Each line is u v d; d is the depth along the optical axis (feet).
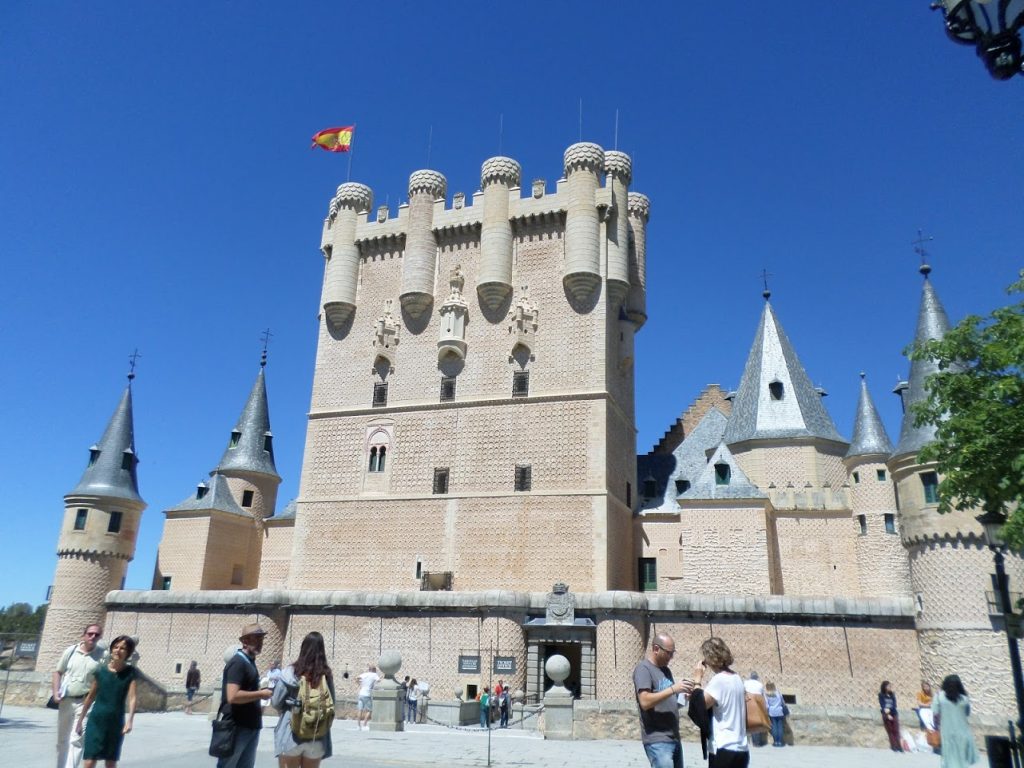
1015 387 59.57
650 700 30.81
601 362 142.00
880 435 142.00
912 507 103.14
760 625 107.14
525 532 136.56
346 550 145.38
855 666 102.68
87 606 147.95
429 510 142.92
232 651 33.68
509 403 144.56
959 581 96.17
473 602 115.55
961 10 19.30
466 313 152.05
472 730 87.51
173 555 169.68
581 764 59.11
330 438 153.79
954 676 45.01
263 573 172.76
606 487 135.44
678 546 147.74
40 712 112.57
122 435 160.97
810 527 141.38
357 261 162.40
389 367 154.20
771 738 79.66
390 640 118.73
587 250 146.00
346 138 171.42
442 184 162.30
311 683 32.89
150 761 54.60
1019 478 58.95
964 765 42.98
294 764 32.48
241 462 184.14
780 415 157.79
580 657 119.75
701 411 191.11
